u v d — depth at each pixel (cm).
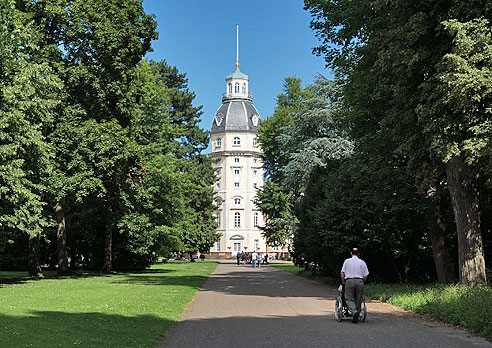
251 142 10431
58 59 2875
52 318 1155
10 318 1127
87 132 2836
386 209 2230
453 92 1291
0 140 2175
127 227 3547
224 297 1867
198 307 1521
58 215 3331
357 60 2188
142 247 3997
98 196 2886
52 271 4153
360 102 2091
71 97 2928
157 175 3478
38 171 2444
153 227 3934
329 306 1559
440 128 1398
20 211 2278
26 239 4350
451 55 1303
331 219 2309
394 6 1588
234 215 10306
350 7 2038
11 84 2220
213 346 870
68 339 885
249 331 1039
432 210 1991
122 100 2991
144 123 3616
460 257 1520
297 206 3375
